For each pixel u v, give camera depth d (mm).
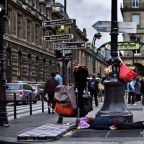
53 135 9375
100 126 10750
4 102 12367
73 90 11742
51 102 17734
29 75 55438
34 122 13641
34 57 58250
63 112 11766
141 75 29516
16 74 49250
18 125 12711
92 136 9648
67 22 16766
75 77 11641
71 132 10523
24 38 54188
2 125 12250
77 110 11703
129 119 11289
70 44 16906
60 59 17328
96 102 23906
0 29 12227
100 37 34562
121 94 11453
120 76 11445
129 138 9164
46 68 65438
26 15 55250
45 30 66000
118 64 11609
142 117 14727
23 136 9398
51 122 13297
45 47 65688
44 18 66250
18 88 31188
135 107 22375
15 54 49344
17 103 32812
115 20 11906
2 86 12367
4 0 11711
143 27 75688
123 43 27641
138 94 29422
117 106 11328
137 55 76938
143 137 9289
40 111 21156
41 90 44562
